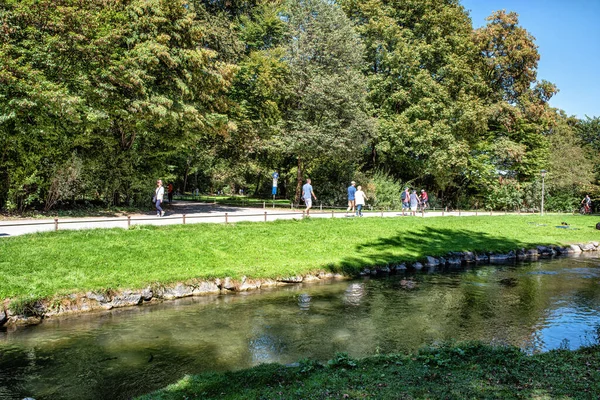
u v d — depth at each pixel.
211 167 51.94
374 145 39.34
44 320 10.30
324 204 36.34
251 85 32.38
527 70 42.88
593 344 8.88
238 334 9.39
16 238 13.93
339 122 31.64
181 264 14.07
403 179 43.59
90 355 8.19
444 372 6.58
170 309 11.33
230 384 6.34
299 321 10.37
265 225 20.09
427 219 27.03
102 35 20.66
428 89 36.47
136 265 13.38
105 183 25.06
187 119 23.62
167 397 5.96
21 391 6.75
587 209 43.56
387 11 38.94
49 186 21.92
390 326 10.08
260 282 13.91
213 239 16.70
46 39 18.38
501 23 43.28
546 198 45.94
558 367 6.81
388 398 5.49
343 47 32.69
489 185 43.97
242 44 32.50
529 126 43.34
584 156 49.91
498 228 26.98
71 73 19.50
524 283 15.12
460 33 40.81
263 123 33.12
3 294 10.41
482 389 5.81
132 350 8.44
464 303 12.30
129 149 27.28
